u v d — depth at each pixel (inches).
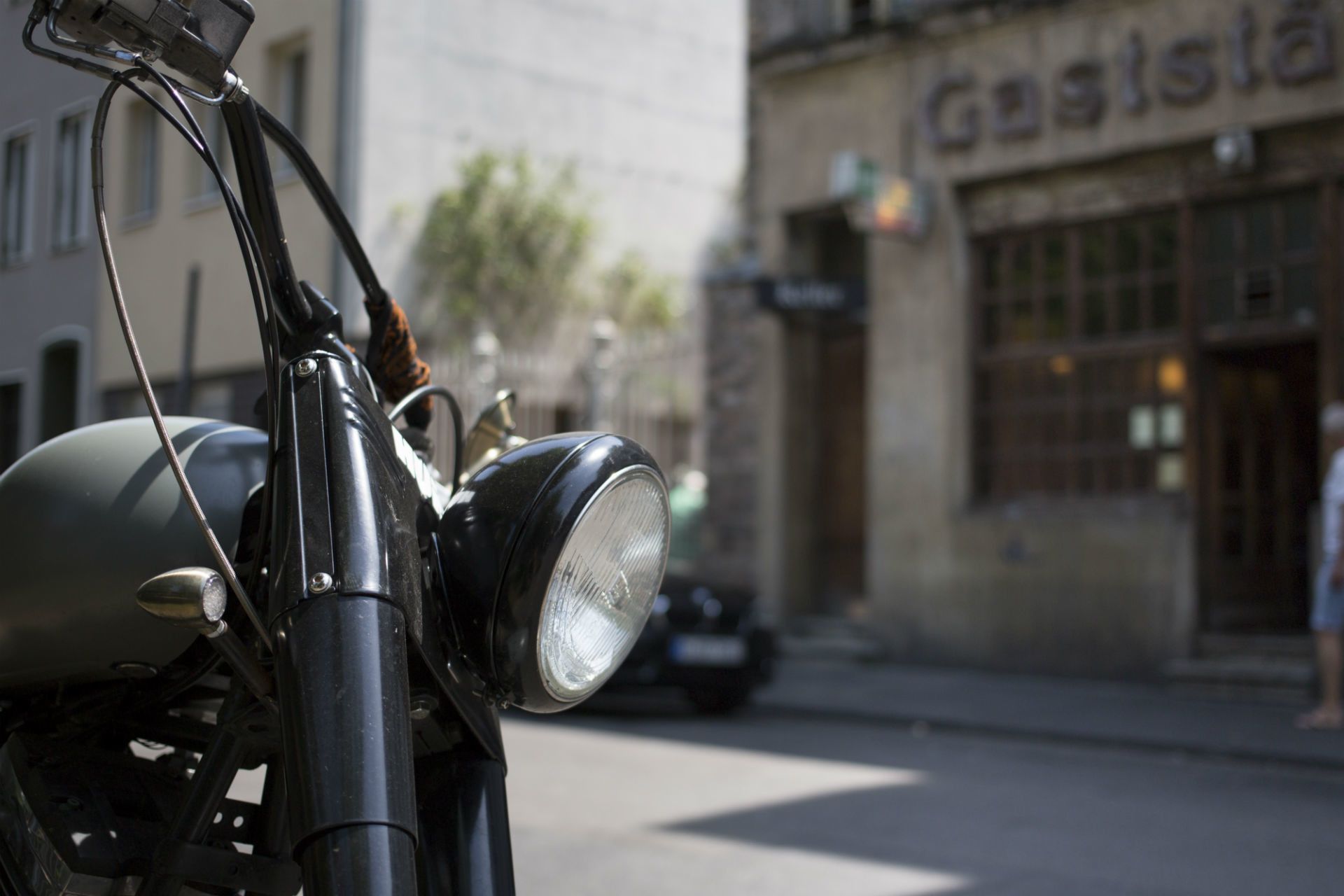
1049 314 431.2
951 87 443.8
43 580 65.1
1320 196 376.8
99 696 69.9
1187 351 397.4
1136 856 192.7
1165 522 394.9
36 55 56.4
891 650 451.5
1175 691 383.9
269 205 64.6
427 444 77.8
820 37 474.9
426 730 61.0
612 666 62.1
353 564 53.9
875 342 462.3
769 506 486.6
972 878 178.2
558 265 562.9
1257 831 211.9
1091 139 413.1
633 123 607.2
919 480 449.1
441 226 474.3
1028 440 434.9
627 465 62.5
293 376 61.0
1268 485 405.1
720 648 342.0
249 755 61.0
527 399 528.4
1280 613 402.6
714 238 663.1
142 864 60.6
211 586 52.7
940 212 447.2
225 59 58.5
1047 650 416.8
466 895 57.4
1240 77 382.0
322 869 47.3
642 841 197.8
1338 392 369.7
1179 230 403.5
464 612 59.3
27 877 60.2
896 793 241.1
